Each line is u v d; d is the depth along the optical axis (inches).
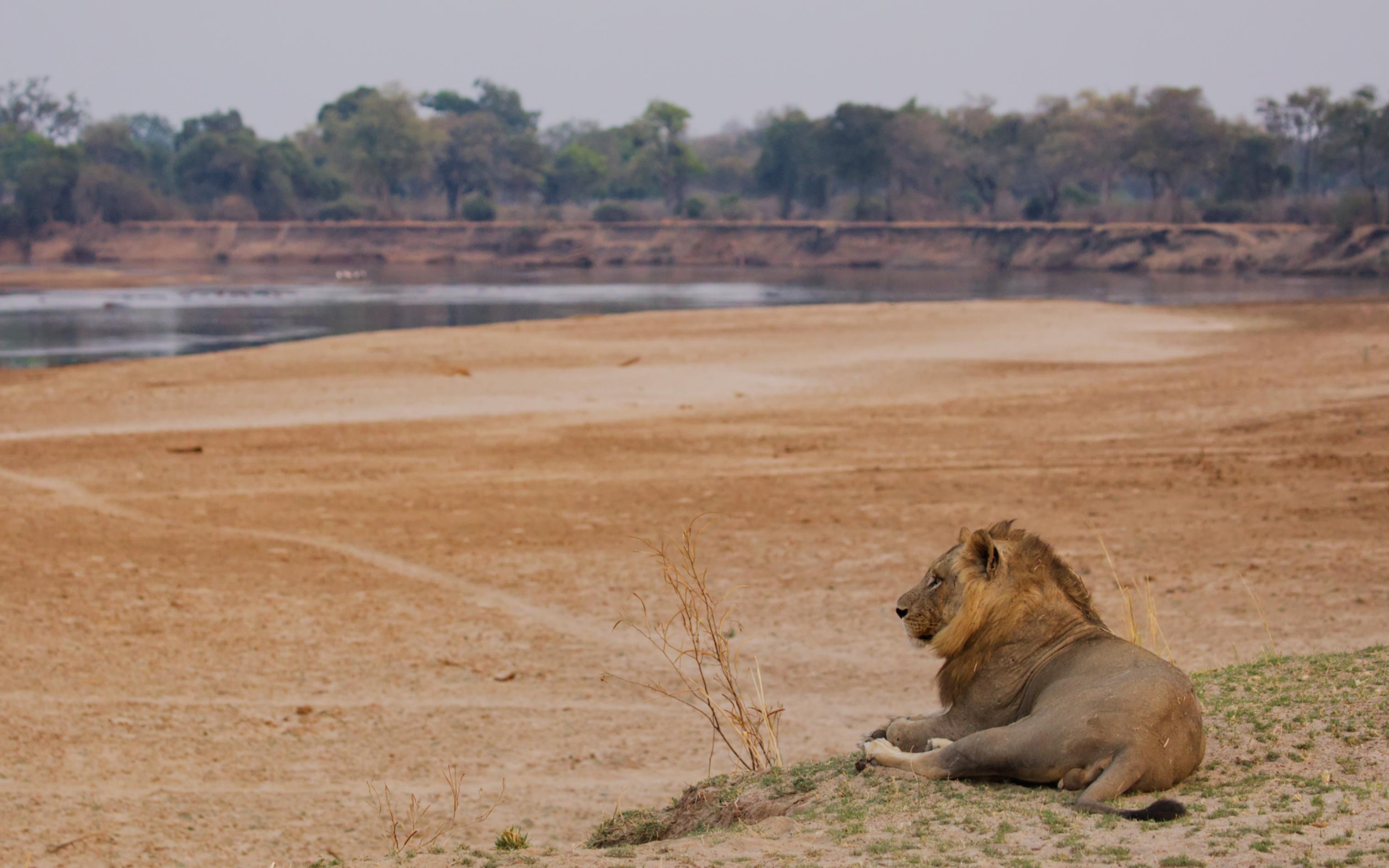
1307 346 1540.4
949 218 6269.7
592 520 718.5
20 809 336.5
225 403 1186.6
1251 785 195.0
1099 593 533.3
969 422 1039.0
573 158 7470.5
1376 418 935.0
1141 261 4933.6
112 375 1355.8
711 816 233.3
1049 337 1731.1
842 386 1289.4
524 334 1750.7
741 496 776.3
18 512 738.2
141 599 561.3
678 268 5748.0
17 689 440.8
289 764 381.7
